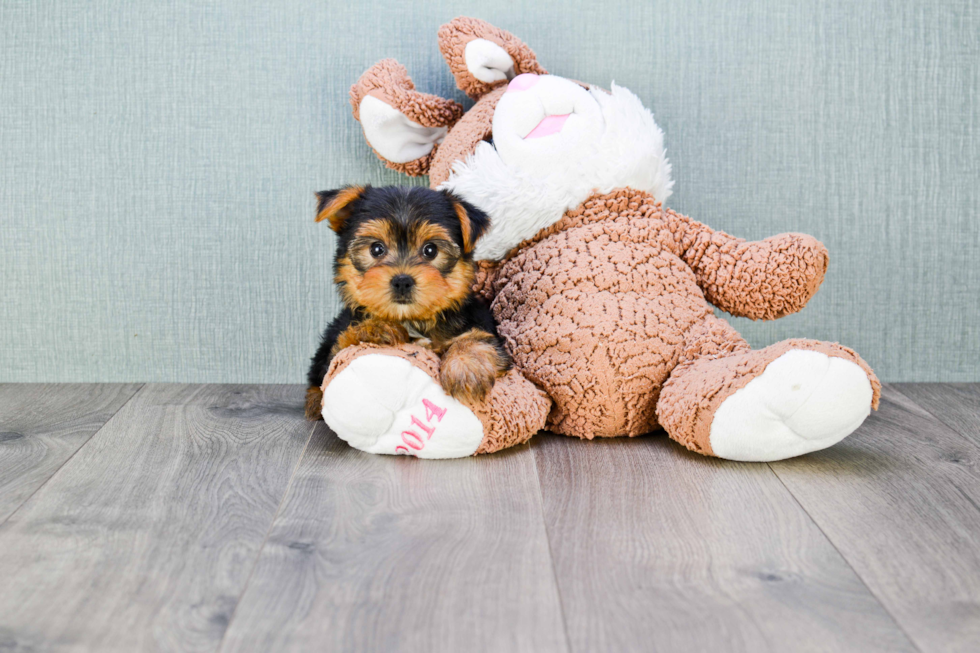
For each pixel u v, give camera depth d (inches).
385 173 39.5
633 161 34.2
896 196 39.9
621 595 23.7
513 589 23.9
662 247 34.6
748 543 26.0
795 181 39.8
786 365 29.5
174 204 39.4
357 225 31.1
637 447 32.5
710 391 30.2
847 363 29.3
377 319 31.3
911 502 28.2
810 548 25.7
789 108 39.4
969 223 40.1
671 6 38.9
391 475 30.0
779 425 29.8
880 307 40.3
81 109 39.0
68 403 37.2
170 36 38.8
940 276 40.3
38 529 26.5
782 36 39.1
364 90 37.1
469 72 36.3
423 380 30.2
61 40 38.7
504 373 31.4
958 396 38.4
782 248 34.3
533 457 31.5
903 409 36.6
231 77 39.0
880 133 39.6
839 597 23.7
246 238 39.7
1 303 39.9
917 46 39.3
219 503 28.0
